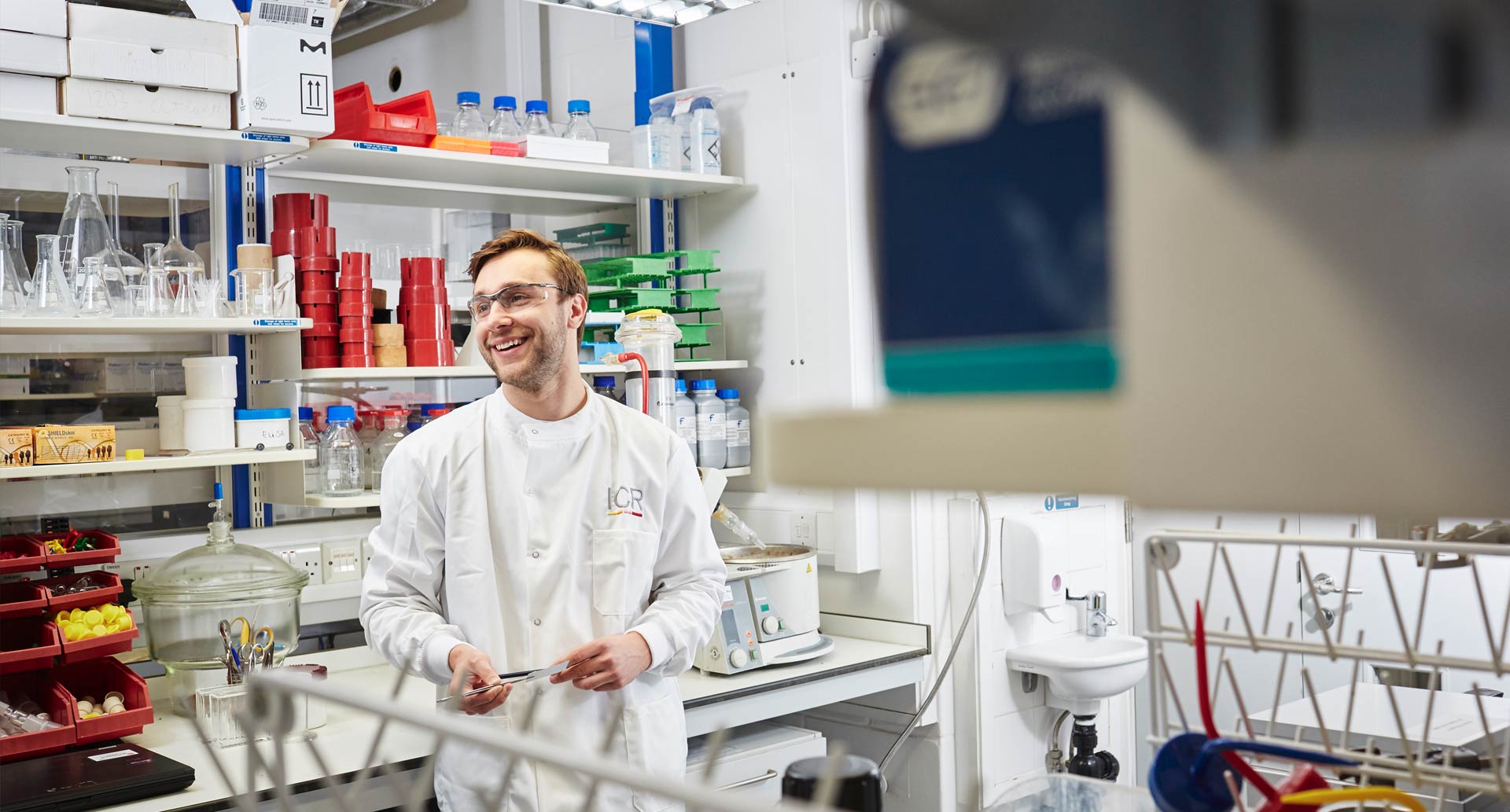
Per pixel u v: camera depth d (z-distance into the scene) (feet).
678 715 7.05
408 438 7.08
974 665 10.66
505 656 6.81
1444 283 0.90
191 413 8.46
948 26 1.13
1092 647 11.41
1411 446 0.90
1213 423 0.98
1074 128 1.06
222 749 7.23
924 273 1.14
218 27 7.91
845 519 10.48
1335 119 0.95
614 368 10.17
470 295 11.10
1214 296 0.99
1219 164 0.99
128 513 9.12
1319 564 11.66
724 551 9.82
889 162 1.17
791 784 2.25
